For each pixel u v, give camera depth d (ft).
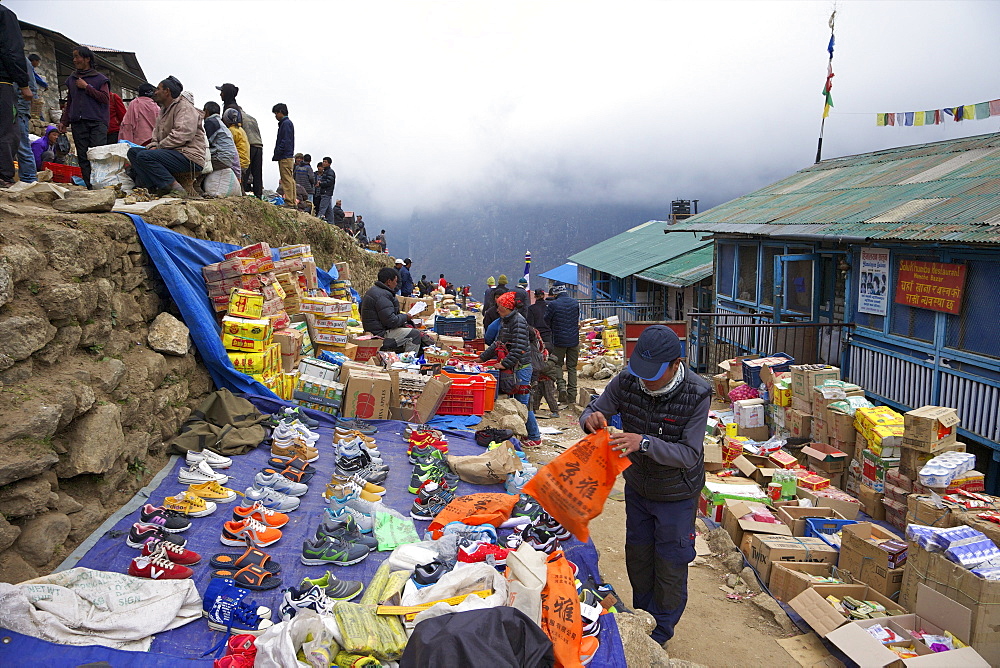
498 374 26.76
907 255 27.73
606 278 103.76
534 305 36.29
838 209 34.71
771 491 21.39
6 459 11.30
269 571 12.38
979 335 23.94
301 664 9.02
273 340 23.18
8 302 12.98
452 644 8.18
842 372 32.27
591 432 12.80
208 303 22.02
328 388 22.76
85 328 15.15
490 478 18.65
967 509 17.58
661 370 12.20
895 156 43.11
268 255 23.82
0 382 12.30
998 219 22.91
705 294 66.54
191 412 19.06
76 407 13.35
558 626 10.75
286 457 17.69
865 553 16.96
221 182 30.14
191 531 13.85
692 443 12.62
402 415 23.59
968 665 12.90
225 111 36.29
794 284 38.78
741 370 34.81
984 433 23.56
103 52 61.82
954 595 14.58
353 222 72.90
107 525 13.41
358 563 13.24
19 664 9.27
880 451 21.42
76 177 27.73
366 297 31.50
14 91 20.58
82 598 10.74
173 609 10.93
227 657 9.66
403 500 16.99
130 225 18.78
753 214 43.86
